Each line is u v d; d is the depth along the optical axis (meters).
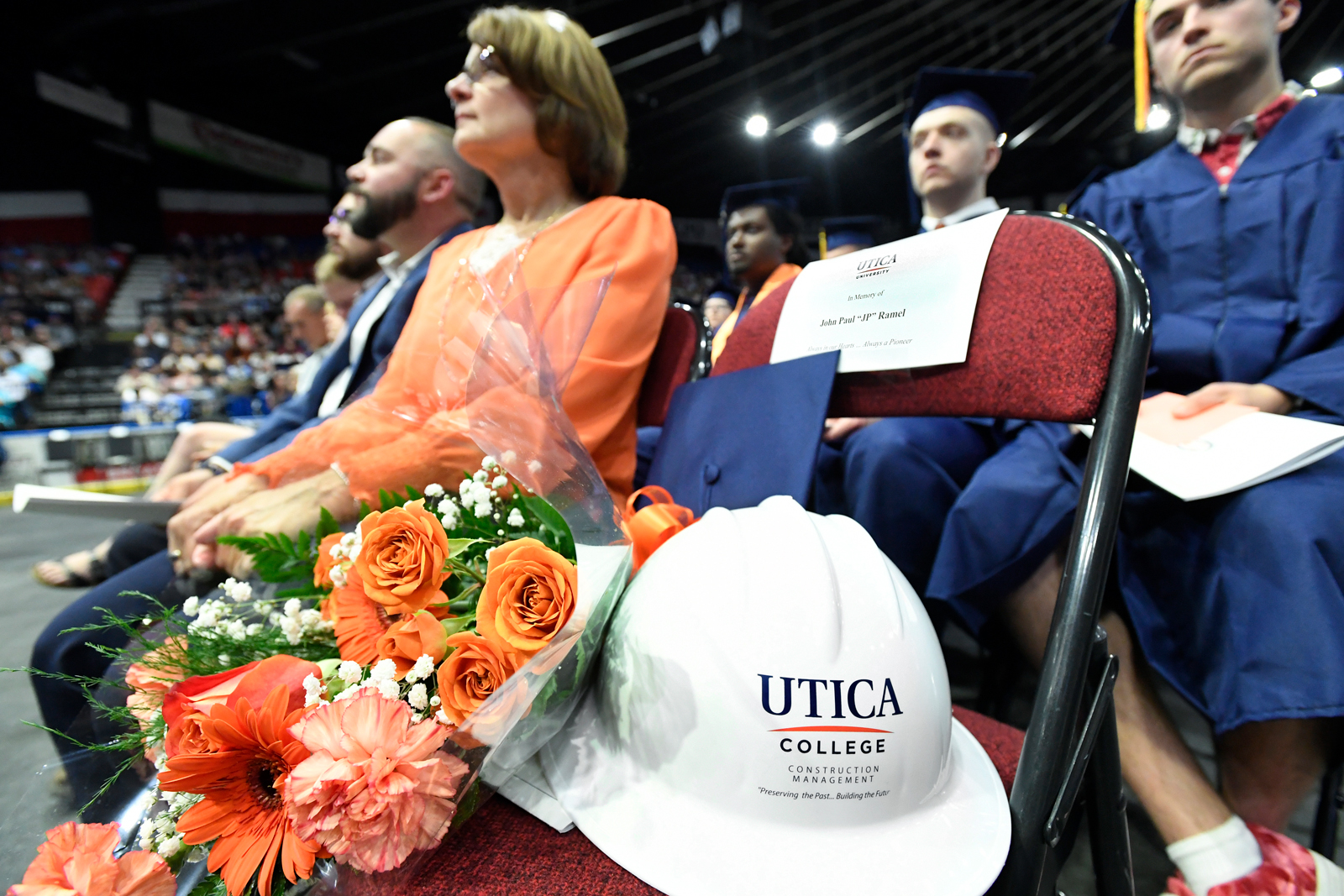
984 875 0.39
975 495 1.00
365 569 0.44
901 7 6.56
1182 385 1.11
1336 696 0.66
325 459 0.73
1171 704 1.61
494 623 0.41
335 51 10.42
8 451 8.20
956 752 0.48
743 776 0.40
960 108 1.60
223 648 0.49
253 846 0.36
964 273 0.63
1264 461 0.74
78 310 14.83
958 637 2.01
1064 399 0.54
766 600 0.42
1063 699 0.43
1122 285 0.52
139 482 8.62
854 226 2.82
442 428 0.62
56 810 0.46
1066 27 6.48
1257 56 1.10
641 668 0.45
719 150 11.54
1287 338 1.03
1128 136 8.76
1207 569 0.81
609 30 7.80
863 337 0.70
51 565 1.72
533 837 0.45
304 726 0.35
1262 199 1.08
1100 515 0.47
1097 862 0.56
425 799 0.37
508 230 1.07
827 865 0.38
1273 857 0.72
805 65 8.16
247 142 14.41
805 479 0.65
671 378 1.00
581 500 0.50
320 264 2.70
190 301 16.03
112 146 13.02
